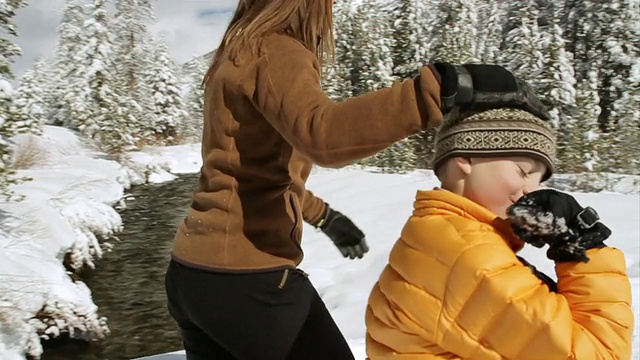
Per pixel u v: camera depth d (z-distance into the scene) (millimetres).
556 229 1329
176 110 44125
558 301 1329
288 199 1754
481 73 1319
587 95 19656
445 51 32062
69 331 8656
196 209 1760
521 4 28219
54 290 8867
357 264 9250
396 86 1263
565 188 17125
